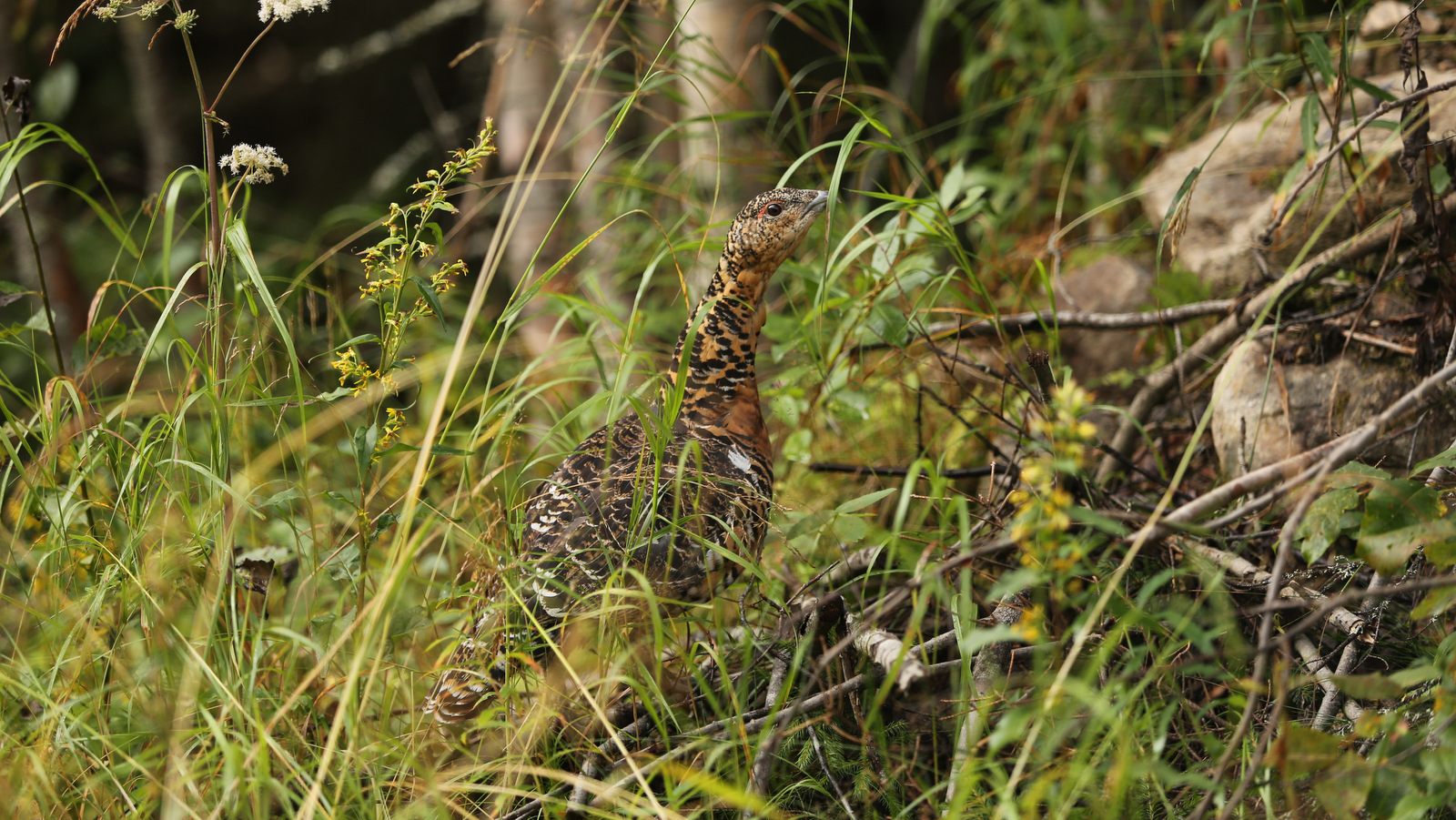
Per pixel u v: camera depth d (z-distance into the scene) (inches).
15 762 193.8
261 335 248.1
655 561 219.5
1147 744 187.5
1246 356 276.7
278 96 847.1
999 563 235.0
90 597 215.6
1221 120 388.8
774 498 275.1
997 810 157.2
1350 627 201.3
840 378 289.7
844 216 362.6
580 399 341.7
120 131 784.9
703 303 262.8
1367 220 283.9
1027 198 424.8
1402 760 155.1
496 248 203.9
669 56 352.8
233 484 230.4
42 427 235.1
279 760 202.5
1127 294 344.8
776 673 219.6
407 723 226.4
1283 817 170.6
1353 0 320.2
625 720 224.8
